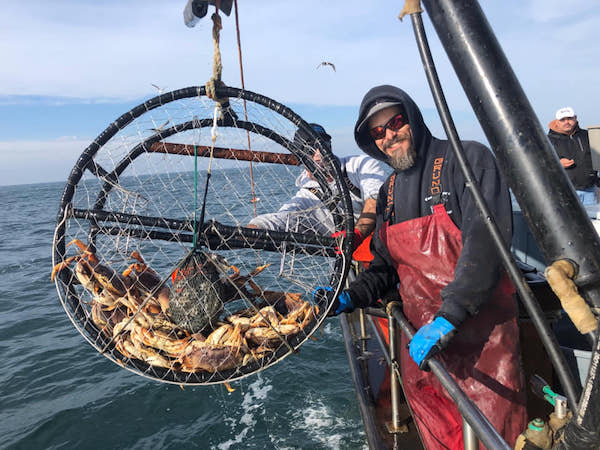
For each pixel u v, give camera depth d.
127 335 2.00
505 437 1.81
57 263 2.02
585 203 5.06
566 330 3.24
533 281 2.53
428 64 0.85
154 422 5.99
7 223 33.69
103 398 6.65
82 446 5.60
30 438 5.82
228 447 5.36
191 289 1.99
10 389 7.17
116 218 2.04
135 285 2.25
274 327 1.98
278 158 2.57
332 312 2.15
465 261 1.63
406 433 2.68
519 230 4.65
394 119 1.97
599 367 0.68
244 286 2.25
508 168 0.75
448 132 0.86
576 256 0.71
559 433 1.26
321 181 2.46
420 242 1.94
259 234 2.08
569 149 5.11
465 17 0.75
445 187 1.89
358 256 2.86
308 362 7.15
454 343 1.89
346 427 5.48
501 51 0.75
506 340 1.83
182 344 1.92
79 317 1.98
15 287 13.62
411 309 2.07
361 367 3.73
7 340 9.28
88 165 2.14
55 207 48.69
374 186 3.30
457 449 2.04
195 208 2.06
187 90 2.01
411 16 0.85
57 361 8.08
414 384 2.14
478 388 1.85
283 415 5.85
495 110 0.73
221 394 6.50
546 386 1.64
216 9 1.92
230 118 2.31
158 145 2.30
